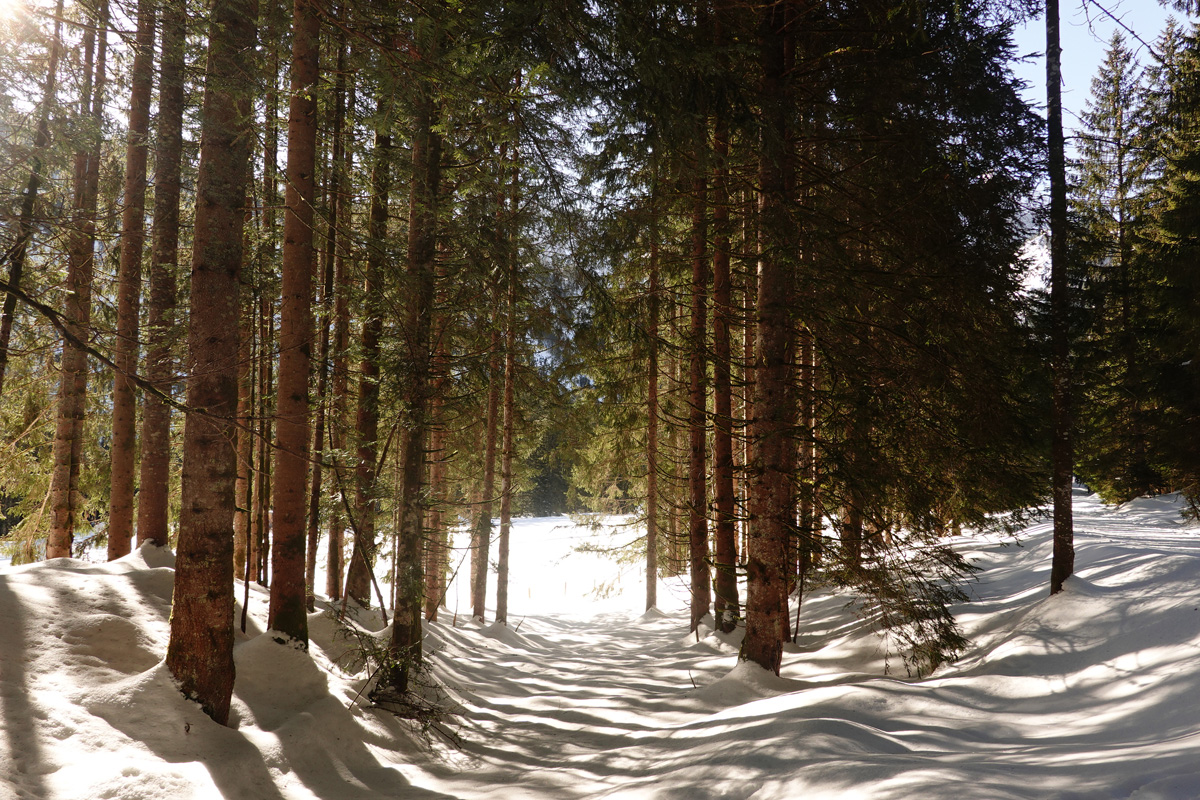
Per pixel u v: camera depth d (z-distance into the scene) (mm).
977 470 10016
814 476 10023
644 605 26688
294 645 7527
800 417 11070
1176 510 24469
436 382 13227
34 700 5348
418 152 9078
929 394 9648
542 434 18906
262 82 7039
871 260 10656
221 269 6469
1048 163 9547
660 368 17578
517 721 8820
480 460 19000
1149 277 16516
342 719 7000
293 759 6043
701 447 14336
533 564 39375
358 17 6887
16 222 6195
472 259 8633
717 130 8273
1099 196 21578
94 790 4660
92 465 14820
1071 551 9297
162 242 9484
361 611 12539
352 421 14055
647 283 13398
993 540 18891
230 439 6395
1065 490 9359
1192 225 15219
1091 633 7703
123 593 7613
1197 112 14922
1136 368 16906
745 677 8953
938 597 9320
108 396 13320
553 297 9766
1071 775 3994
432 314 9344
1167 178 19656
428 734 7652
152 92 9906
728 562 13773
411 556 8664
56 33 8211
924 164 9125
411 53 6500
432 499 8945
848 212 10109
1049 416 10766
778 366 9172
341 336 12188
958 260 9297
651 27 6352
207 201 6512
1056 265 9578
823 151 10438
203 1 6934
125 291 10172
